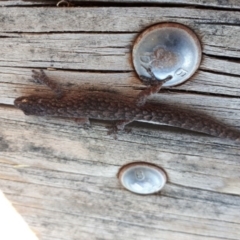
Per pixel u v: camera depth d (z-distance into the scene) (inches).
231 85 3.7
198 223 5.2
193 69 3.6
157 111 3.9
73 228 5.7
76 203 5.3
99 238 5.7
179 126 4.0
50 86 3.9
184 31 3.4
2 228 5.9
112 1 3.4
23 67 3.9
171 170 4.6
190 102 3.9
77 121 4.1
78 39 3.6
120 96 3.9
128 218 5.4
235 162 4.4
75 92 4.0
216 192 4.8
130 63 3.7
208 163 4.5
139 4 3.3
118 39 3.6
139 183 4.7
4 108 4.3
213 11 3.3
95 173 4.9
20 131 4.5
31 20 3.6
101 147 4.5
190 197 4.9
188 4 3.3
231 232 5.2
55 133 4.5
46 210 5.5
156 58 3.5
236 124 4.0
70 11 3.5
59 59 3.8
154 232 5.5
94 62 3.7
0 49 3.8
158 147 4.4
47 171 5.0
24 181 5.2
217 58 3.5
